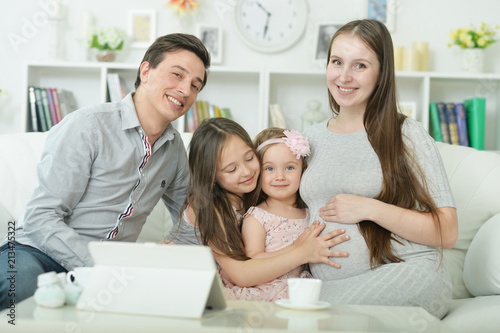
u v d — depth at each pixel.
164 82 1.68
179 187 1.93
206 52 1.73
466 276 1.83
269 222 1.66
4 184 2.04
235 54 3.57
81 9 3.57
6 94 3.54
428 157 1.57
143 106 1.73
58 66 3.33
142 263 1.04
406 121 1.64
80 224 1.67
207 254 1.00
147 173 1.76
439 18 3.50
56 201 1.59
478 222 1.93
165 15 3.56
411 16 3.51
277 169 1.68
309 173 1.67
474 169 2.01
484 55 3.41
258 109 3.40
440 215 1.50
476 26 3.49
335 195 1.62
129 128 1.70
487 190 1.94
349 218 1.54
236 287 1.59
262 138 1.75
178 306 1.00
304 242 1.55
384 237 1.53
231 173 1.64
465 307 1.58
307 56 3.54
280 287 1.56
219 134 1.63
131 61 3.56
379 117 1.61
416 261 1.50
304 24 3.51
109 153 1.68
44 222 1.56
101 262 1.05
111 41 3.33
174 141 1.85
